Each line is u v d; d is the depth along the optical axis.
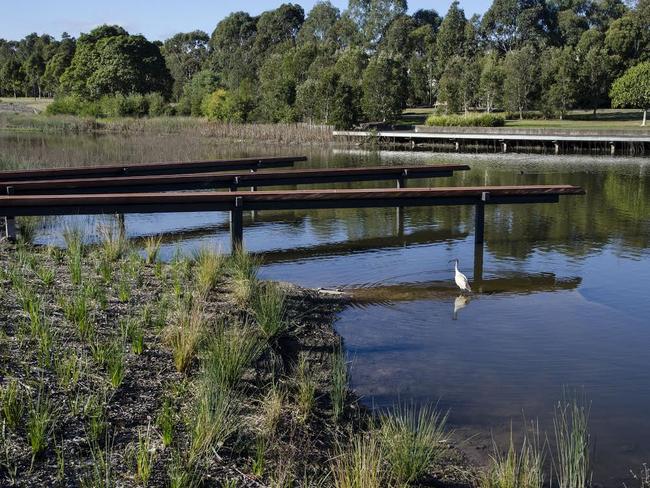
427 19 96.06
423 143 38.84
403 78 48.53
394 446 4.64
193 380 5.34
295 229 14.17
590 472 4.67
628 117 52.19
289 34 93.19
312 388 5.64
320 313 8.09
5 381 4.71
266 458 4.46
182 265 9.03
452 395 5.92
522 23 77.06
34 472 3.83
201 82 64.00
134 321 6.29
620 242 12.59
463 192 12.16
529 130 34.50
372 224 14.71
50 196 10.45
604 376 6.39
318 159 30.36
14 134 42.53
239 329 6.61
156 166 17.72
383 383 6.13
